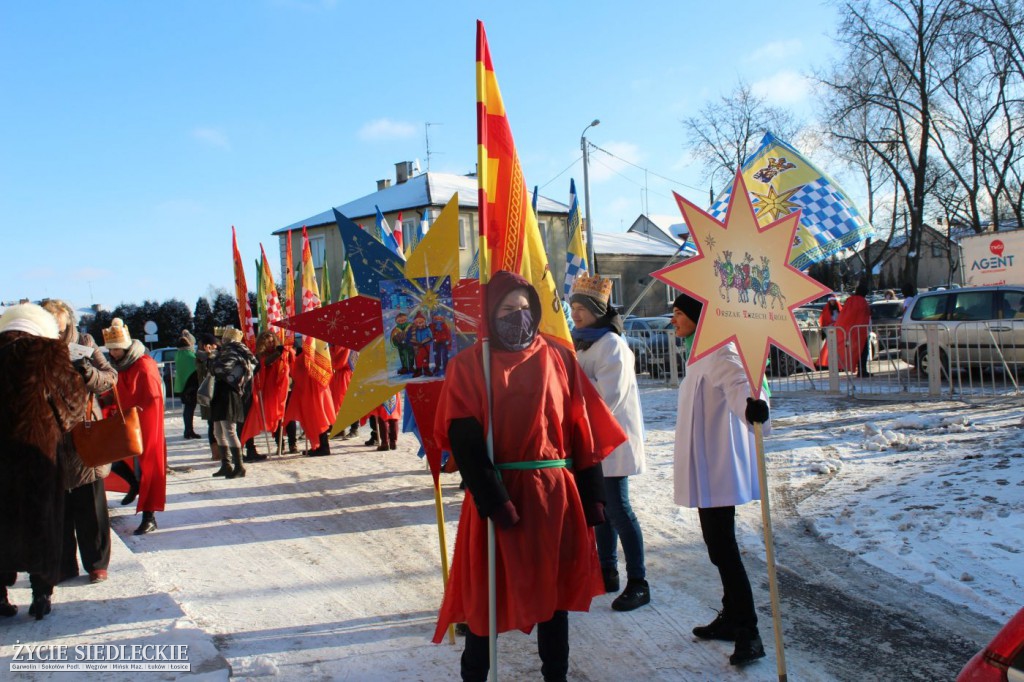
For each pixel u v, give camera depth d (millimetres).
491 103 4086
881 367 15148
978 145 30562
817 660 4203
